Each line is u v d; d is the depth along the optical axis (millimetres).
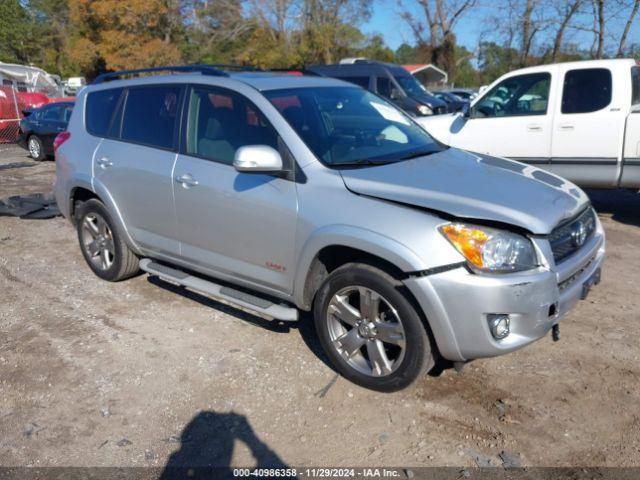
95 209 5055
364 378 3402
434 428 3121
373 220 3154
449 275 2943
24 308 4742
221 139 4004
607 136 6785
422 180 3359
